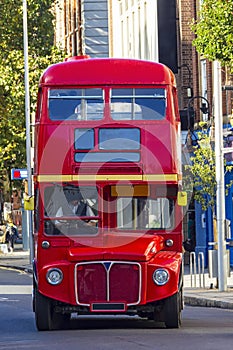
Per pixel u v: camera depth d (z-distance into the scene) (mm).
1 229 81812
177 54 61719
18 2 84125
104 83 28234
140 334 26344
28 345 24312
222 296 39031
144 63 28516
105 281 27109
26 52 68312
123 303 27109
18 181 83938
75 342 24672
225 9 33062
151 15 65938
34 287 28328
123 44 77375
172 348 22938
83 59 28656
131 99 28219
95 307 27125
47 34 84875
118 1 78375
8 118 80875
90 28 86875
